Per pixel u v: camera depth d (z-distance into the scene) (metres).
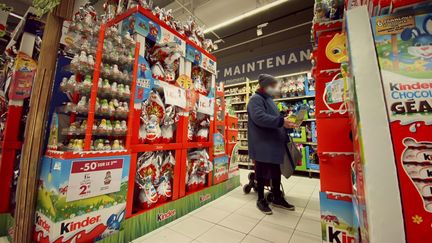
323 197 1.00
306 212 1.99
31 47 1.63
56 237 1.05
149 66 1.78
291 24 5.86
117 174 1.34
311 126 4.14
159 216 1.63
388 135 0.46
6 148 1.47
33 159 1.17
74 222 1.12
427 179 0.42
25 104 1.57
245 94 5.65
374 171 0.45
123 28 1.72
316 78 1.09
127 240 1.39
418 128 0.44
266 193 2.63
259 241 1.41
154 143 1.73
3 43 2.49
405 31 0.51
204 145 2.32
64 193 1.08
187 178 2.12
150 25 1.73
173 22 2.08
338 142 1.00
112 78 1.46
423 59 0.48
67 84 1.24
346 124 1.00
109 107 1.37
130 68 1.56
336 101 1.03
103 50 1.37
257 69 6.03
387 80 0.49
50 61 1.25
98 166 1.24
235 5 5.09
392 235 0.42
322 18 1.15
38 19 1.66
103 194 1.26
